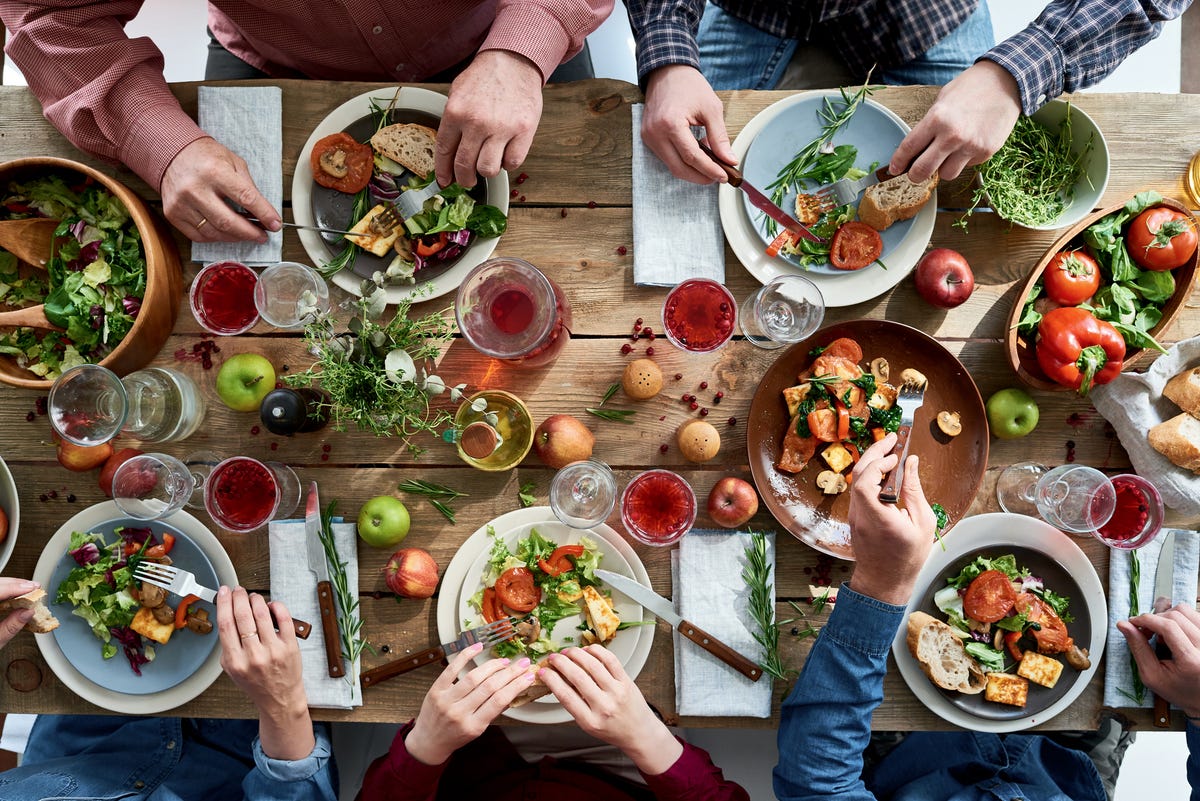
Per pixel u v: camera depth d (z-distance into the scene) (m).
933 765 1.88
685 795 1.51
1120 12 1.46
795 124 1.59
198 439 1.60
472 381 1.60
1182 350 1.55
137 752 1.78
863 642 1.43
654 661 1.59
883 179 1.54
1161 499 1.53
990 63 1.48
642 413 1.61
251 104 1.59
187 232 1.54
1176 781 2.21
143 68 1.50
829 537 1.56
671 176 1.61
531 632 1.53
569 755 1.94
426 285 1.56
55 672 1.56
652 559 1.60
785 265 1.60
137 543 1.56
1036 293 1.55
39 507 1.60
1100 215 1.50
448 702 1.42
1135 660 1.56
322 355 1.40
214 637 1.56
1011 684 1.55
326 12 1.62
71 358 1.53
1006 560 1.57
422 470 1.61
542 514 1.57
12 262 1.55
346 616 1.57
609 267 1.62
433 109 1.56
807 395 1.54
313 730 1.59
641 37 1.58
